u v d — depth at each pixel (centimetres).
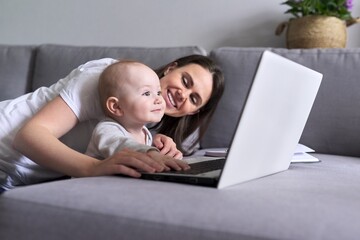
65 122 98
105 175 80
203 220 56
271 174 92
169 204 60
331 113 147
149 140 115
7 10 241
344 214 58
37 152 87
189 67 139
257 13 201
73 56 178
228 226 55
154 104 105
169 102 135
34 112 109
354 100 145
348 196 69
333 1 172
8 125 106
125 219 59
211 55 169
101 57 173
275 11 198
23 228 63
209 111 147
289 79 76
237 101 158
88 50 178
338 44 175
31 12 237
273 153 86
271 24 199
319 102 149
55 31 234
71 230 61
